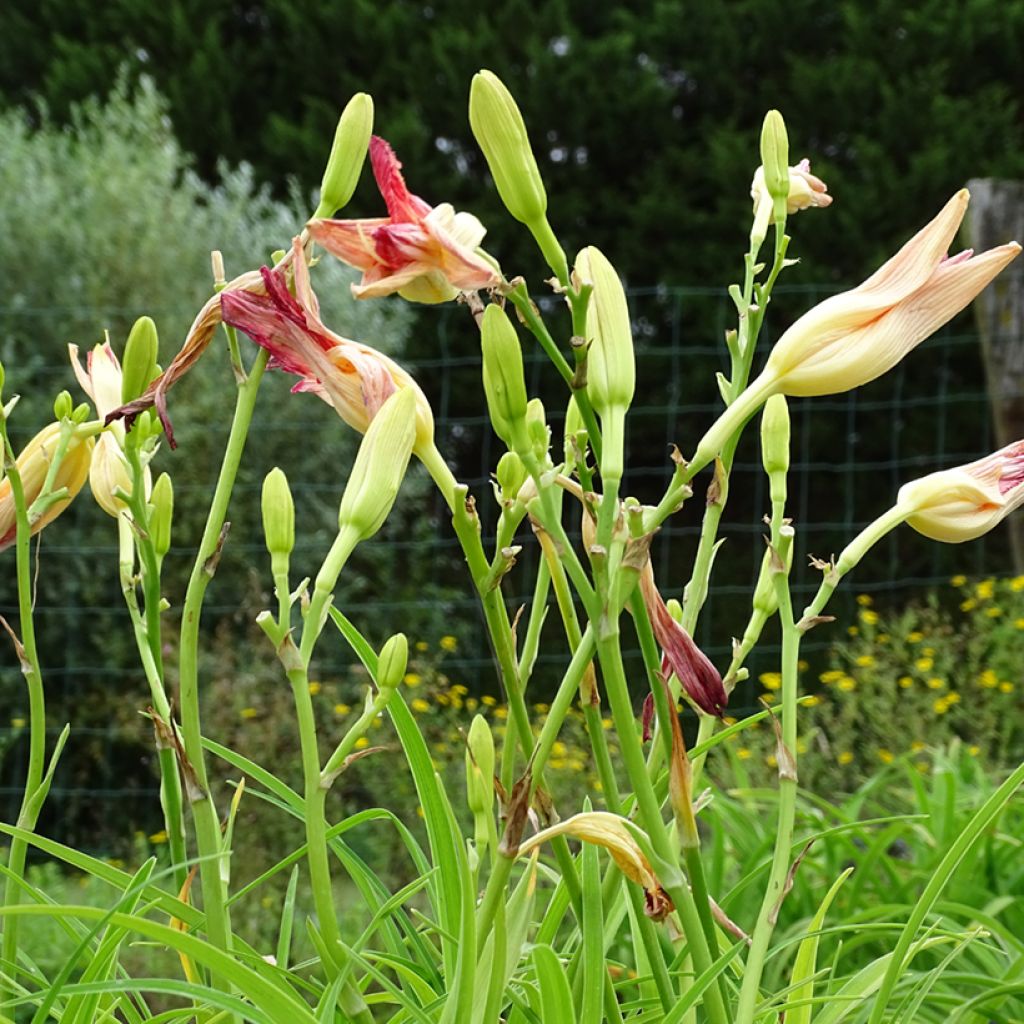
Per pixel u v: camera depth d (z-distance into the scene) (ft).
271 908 10.92
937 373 32.09
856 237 31.07
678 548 30.32
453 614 23.38
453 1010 2.61
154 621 3.29
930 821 7.80
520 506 2.95
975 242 14.29
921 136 32.12
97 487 3.49
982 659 16.11
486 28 32.14
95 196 20.63
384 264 2.78
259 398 19.75
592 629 2.69
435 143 32.76
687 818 2.80
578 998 3.28
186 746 2.88
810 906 7.23
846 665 18.17
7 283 20.06
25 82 33.09
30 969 3.85
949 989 5.78
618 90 32.30
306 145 31.07
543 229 2.64
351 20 32.09
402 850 12.35
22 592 3.35
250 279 2.96
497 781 2.70
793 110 33.24
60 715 18.45
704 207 33.42
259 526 19.27
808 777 12.34
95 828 16.98
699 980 2.69
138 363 3.11
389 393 2.93
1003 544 29.99
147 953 8.76
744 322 3.49
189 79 31.58
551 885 7.59
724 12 32.96
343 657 18.30
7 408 3.32
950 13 32.01
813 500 32.24
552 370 28.86
